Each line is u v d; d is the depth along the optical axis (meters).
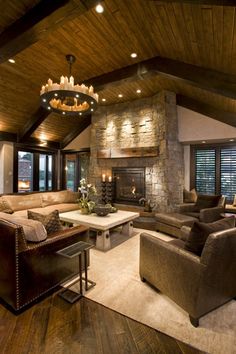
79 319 1.85
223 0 1.95
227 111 4.87
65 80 2.69
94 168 6.32
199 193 5.95
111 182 6.07
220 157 5.68
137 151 5.41
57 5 2.38
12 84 4.61
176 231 3.96
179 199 5.49
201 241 1.87
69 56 3.63
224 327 1.78
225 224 2.10
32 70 4.15
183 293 1.85
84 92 2.74
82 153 7.53
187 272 1.81
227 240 1.79
